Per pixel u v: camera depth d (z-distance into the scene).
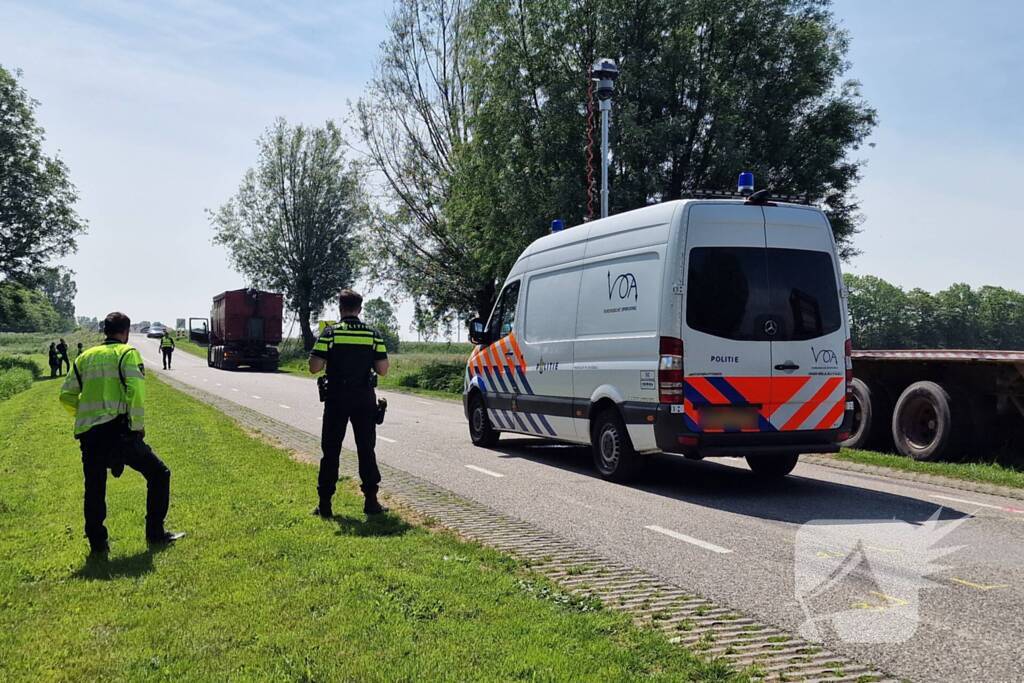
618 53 23.88
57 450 11.63
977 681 3.70
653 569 5.60
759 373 8.50
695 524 7.08
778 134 24.98
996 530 6.82
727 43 24.83
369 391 7.20
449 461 10.98
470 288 32.22
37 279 46.91
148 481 6.13
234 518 6.89
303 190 62.75
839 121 26.48
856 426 12.16
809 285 8.80
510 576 5.23
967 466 10.05
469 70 27.11
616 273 9.37
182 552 5.79
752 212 8.68
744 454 8.48
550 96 24.31
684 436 8.26
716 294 8.46
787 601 4.85
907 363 11.51
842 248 27.88
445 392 28.39
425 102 32.41
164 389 25.44
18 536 6.37
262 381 33.97
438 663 3.72
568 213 23.53
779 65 25.56
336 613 4.41
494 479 9.50
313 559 5.55
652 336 8.57
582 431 9.95
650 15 23.89
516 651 3.87
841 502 8.16
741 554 6.02
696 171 25.16
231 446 11.67
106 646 3.99
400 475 9.67
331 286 63.75
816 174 25.70
